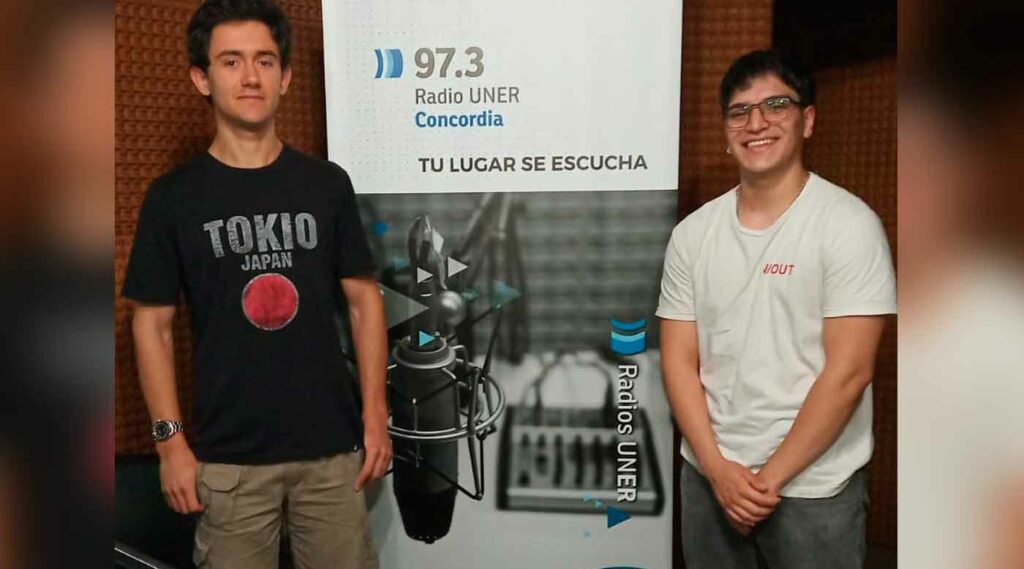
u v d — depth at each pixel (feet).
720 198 6.10
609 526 7.00
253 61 5.82
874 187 8.46
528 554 7.10
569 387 6.88
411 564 7.22
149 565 6.31
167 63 7.55
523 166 6.66
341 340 6.88
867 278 5.49
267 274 5.89
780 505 5.83
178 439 5.98
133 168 7.43
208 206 5.82
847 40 8.55
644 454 6.91
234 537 6.06
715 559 6.24
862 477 5.95
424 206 6.78
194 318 5.97
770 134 5.71
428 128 6.69
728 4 7.72
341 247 6.19
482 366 6.92
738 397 5.90
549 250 6.73
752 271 5.81
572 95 6.56
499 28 6.54
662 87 6.49
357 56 6.68
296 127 7.77
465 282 6.84
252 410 5.96
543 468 6.98
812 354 5.72
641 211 6.63
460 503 7.10
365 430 6.33
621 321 6.77
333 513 6.21
